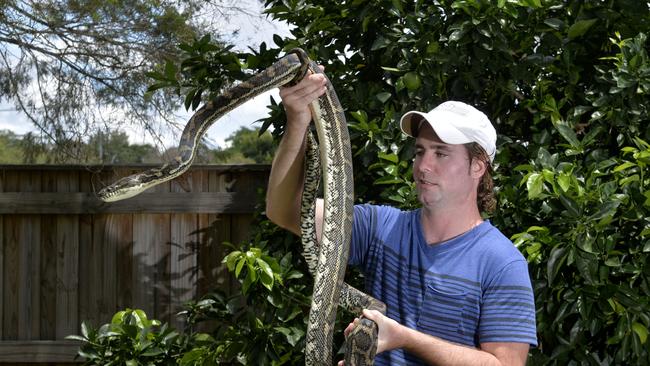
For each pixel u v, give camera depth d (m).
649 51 5.03
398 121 4.83
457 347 2.49
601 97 4.65
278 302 4.90
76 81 9.12
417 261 2.73
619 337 4.03
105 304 7.14
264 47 5.37
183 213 7.12
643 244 4.15
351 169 2.99
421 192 2.74
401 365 2.67
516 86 4.97
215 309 5.48
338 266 2.84
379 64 5.28
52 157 9.25
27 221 7.11
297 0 5.39
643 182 4.19
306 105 2.74
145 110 9.05
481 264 2.65
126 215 7.15
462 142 2.65
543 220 4.55
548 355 4.48
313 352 2.78
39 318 7.12
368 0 5.00
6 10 8.95
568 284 4.28
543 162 4.29
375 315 2.43
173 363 5.38
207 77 5.49
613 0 4.90
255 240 5.55
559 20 4.73
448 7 4.82
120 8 9.19
